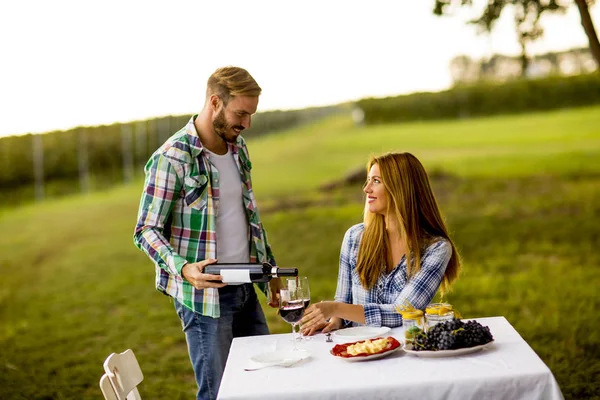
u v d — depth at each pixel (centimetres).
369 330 285
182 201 316
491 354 244
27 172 1756
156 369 621
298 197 1639
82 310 946
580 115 2211
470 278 898
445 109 2425
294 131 2445
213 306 308
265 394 223
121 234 1436
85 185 1820
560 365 529
